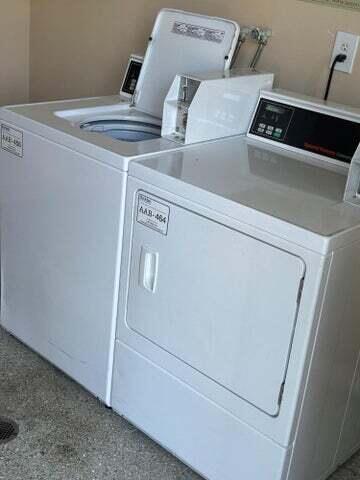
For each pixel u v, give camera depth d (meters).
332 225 1.69
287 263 1.68
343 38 2.34
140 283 2.08
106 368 2.31
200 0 2.74
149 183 1.96
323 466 2.13
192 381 2.02
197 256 1.89
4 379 2.54
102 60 3.23
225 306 1.86
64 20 3.36
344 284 1.76
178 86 2.27
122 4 3.05
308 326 1.68
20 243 2.56
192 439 2.09
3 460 2.16
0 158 2.51
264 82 2.44
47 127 2.25
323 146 2.24
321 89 2.46
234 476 1.99
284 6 2.47
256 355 1.82
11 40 3.53
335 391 1.97
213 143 2.30
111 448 2.26
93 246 2.21
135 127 2.69
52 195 2.32
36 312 2.59
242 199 1.80
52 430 2.31
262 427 1.86
